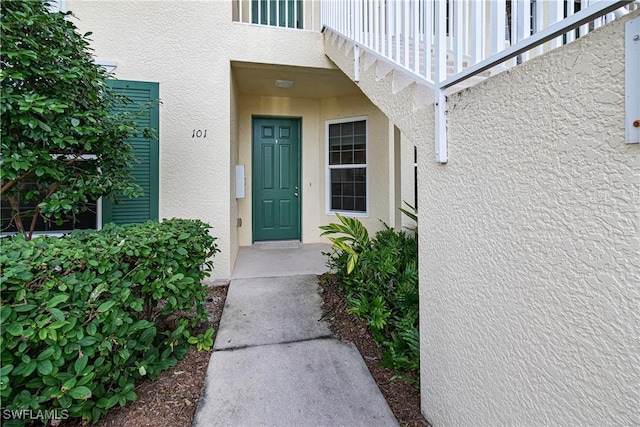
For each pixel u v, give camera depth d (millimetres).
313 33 4016
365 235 3230
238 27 3764
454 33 1370
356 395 1783
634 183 728
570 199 871
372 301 2531
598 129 797
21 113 1850
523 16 1035
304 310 2842
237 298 3066
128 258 1825
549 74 921
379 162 4902
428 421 1580
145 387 1860
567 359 887
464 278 1296
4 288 1237
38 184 2385
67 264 1426
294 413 1651
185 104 3602
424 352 1607
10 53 1777
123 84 3408
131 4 3447
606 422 792
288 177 5602
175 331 2125
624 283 753
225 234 3691
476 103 1213
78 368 1375
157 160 3533
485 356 1186
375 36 2453
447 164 1398
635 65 713
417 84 1739
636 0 750
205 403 1711
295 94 5266
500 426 1114
